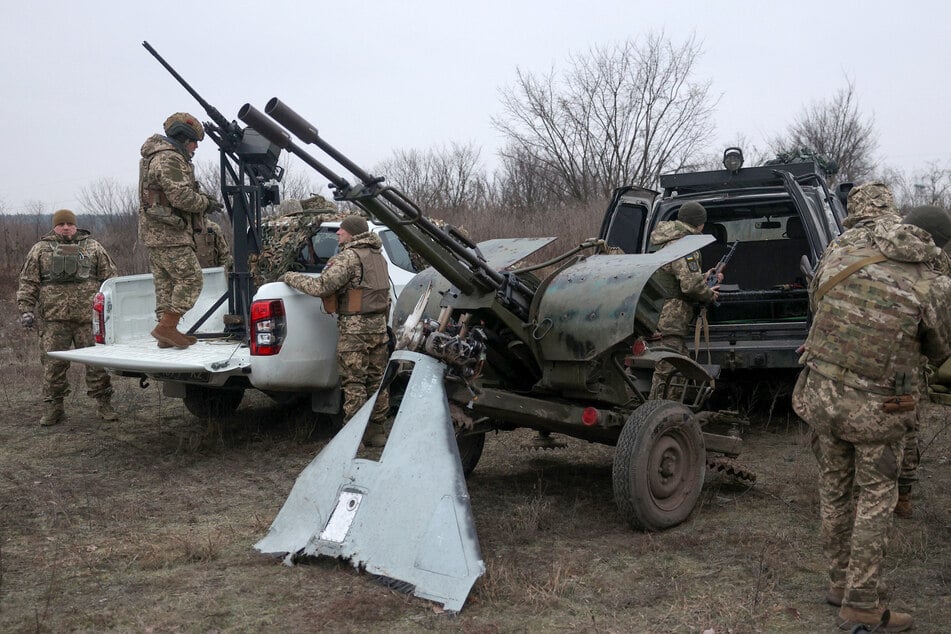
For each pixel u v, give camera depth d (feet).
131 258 54.29
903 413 10.58
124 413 25.26
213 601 11.64
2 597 11.84
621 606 11.64
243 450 20.75
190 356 19.52
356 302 18.57
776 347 20.52
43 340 23.49
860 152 78.89
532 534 14.40
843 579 11.49
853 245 11.10
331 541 12.82
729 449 16.55
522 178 73.46
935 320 10.50
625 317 14.24
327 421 23.18
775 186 22.59
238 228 21.74
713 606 11.60
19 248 58.75
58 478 18.33
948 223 10.87
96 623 10.99
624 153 73.20
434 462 12.55
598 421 14.97
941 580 12.46
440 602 11.35
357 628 10.85
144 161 20.42
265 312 18.89
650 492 14.51
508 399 14.67
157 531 14.76
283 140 12.75
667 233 18.99
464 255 14.26
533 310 15.37
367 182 13.19
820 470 11.55
